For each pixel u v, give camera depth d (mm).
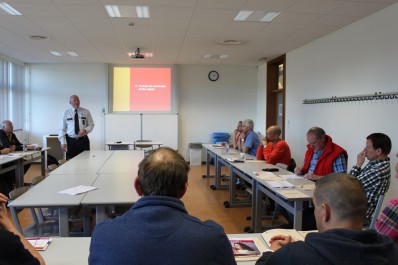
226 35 5316
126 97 8359
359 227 1101
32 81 8164
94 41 5773
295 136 6453
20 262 1090
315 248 1003
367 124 4270
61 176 3279
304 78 6062
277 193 2771
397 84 3729
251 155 5215
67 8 3971
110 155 4941
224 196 5297
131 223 1031
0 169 4449
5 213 1438
